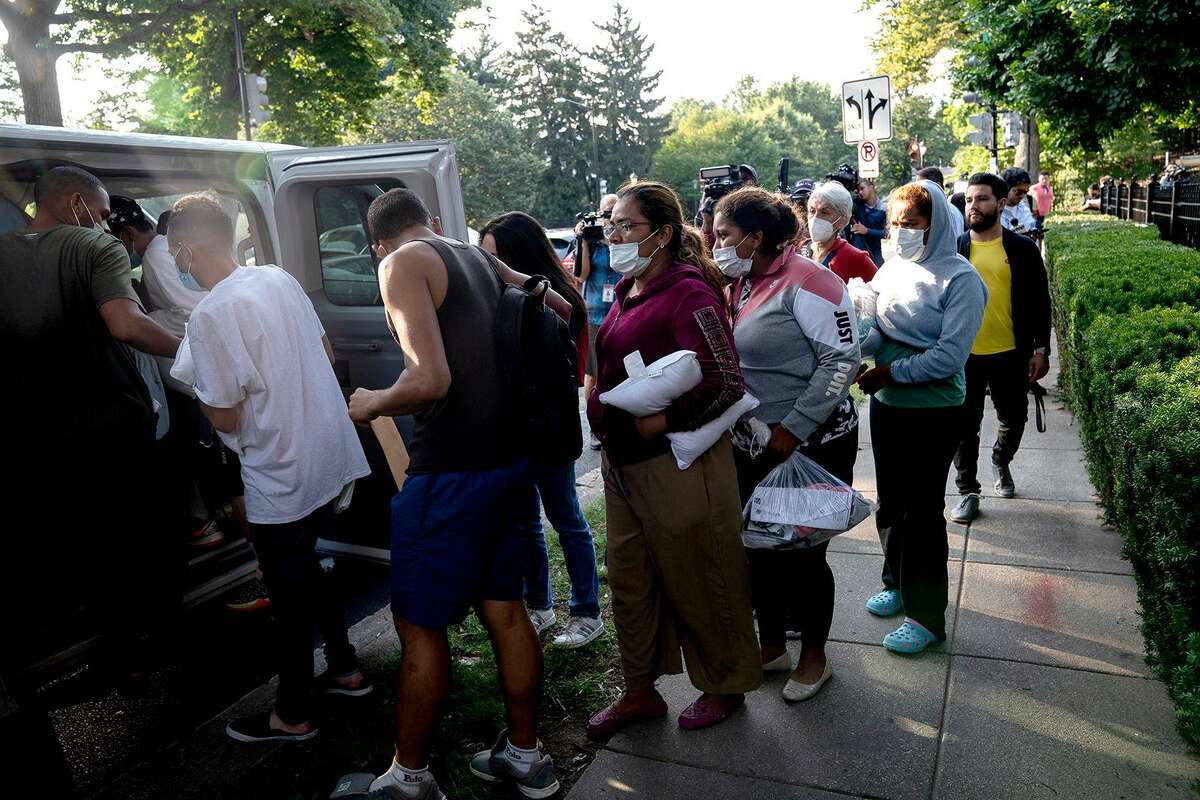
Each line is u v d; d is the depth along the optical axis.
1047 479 5.42
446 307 2.60
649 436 2.84
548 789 2.85
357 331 4.56
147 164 4.07
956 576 4.16
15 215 3.90
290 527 3.17
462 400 2.60
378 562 4.60
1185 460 2.44
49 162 3.74
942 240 3.49
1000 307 4.82
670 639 3.16
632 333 2.86
